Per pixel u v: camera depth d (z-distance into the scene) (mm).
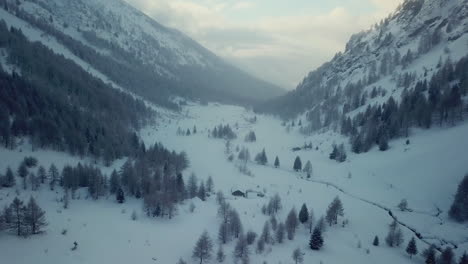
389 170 175750
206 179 180125
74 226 109750
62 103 192625
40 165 148500
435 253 113938
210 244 102500
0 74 184375
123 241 106375
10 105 170000
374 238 126000
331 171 199875
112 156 175750
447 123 186750
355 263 108312
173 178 151875
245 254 103250
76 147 171000
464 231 123750
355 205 154000
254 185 178500
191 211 133250
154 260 99312
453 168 152500
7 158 148250
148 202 126938
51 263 88688
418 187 155250
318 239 113438
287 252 111188
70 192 134875
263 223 128375
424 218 137375
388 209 149500
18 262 86125
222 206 128750
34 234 98875
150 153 182375
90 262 92750
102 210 127500
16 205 97250
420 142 185125
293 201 156500
